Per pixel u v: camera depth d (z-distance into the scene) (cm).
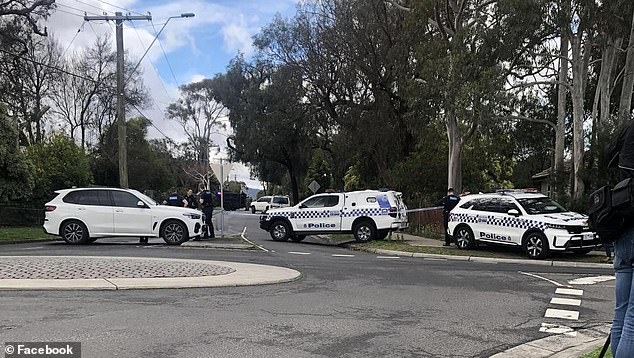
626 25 2194
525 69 2562
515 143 4394
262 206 5562
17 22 3259
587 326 841
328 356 639
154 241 2188
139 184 6525
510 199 1916
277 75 4419
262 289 1066
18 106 4216
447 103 2502
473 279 1295
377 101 3878
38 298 894
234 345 666
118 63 2580
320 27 3988
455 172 2936
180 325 750
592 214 428
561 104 2775
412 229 2973
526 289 1162
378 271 1399
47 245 1953
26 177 2850
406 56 3488
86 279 1048
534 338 765
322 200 2372
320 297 1002
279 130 4938
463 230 2006
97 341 658
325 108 4362
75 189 1991
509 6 2153
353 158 4356
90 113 5484
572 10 2177
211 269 1262
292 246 2175
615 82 2727
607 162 446
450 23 2802
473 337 759
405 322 828
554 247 1731
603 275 1406
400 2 3284
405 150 4034
